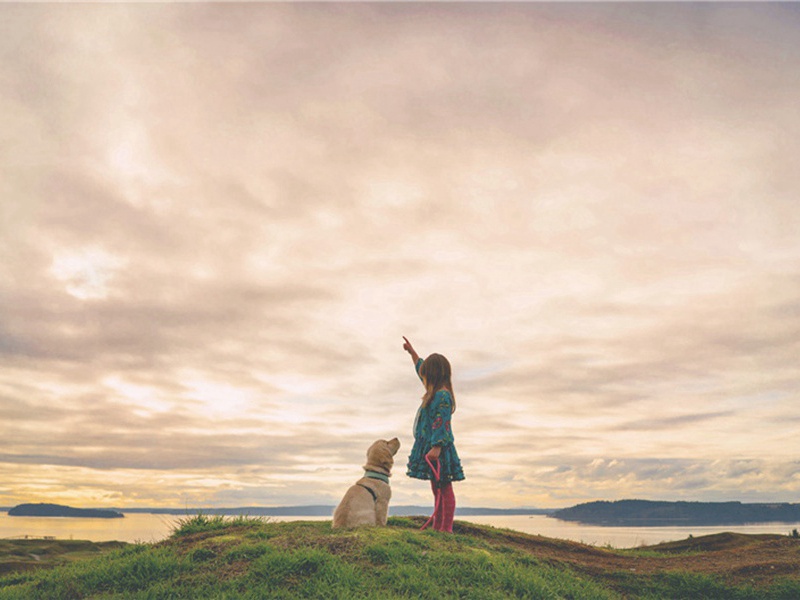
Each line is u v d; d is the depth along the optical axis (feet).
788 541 33.78
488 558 21.58
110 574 20.17
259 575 18.89
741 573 25.89
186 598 17.70
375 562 19.94
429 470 24.38
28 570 24.73
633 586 24.18
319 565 19.04
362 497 24.00
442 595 17.83
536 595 19.03
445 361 25.04
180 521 26.99
